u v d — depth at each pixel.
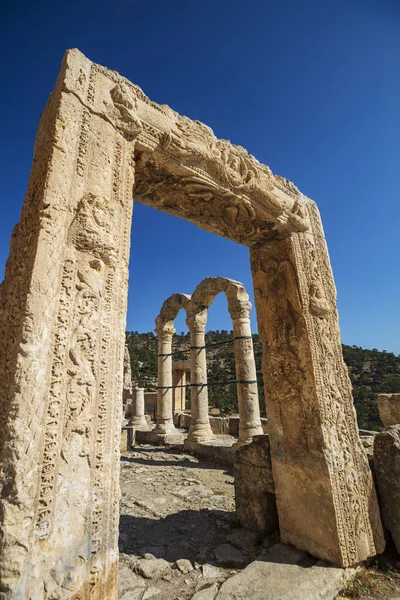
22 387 1.79
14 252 2.42
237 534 4.04
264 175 4.16
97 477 2.05
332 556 3.19
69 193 2.31
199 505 5.30
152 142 3.06
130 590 2.96
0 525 1.60
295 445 3.76
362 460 3.72
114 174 2.68
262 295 4.51
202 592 2.77
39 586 1.65
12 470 1.68
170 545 3.88
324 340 4.00
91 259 2.31
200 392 10.26
